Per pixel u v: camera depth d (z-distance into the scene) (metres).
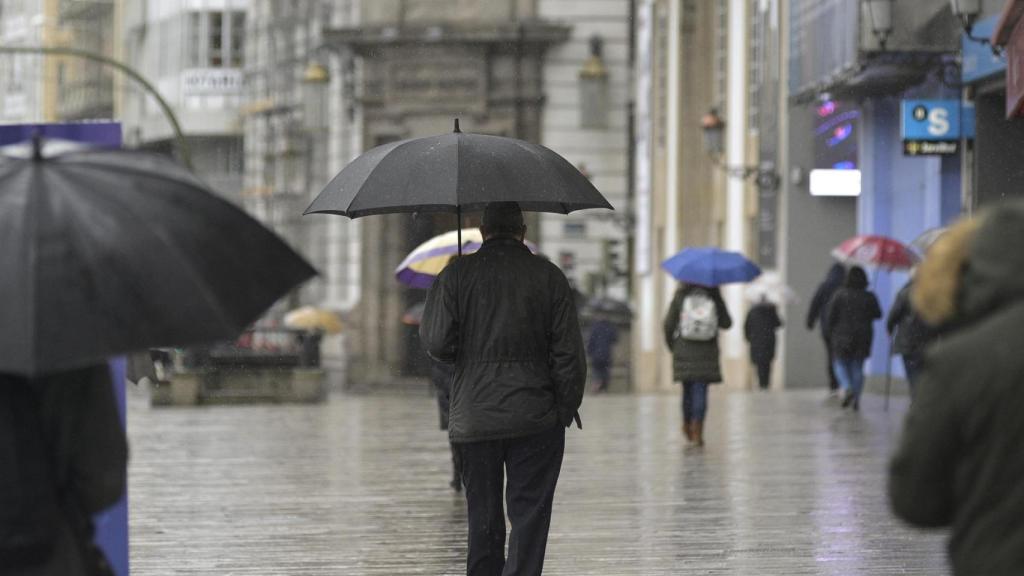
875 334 87.50
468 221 40.12
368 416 76.94
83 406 13.30
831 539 32.84
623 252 131.88
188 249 13.57
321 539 33.94
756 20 100.75
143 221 13.52
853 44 73.69
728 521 35.62
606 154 136.38
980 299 11.16
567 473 45.88
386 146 23.98
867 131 87.75
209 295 13.34
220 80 178.25
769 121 97.69
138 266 13.23
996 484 10.91
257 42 170.25
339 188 23.50
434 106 139.25
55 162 13.84
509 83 137.75
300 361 95.19
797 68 87.88
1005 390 10.87
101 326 12.84
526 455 22.77
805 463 47.97
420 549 32.50
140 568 30.36
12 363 12.45
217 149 181.50
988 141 64.88
